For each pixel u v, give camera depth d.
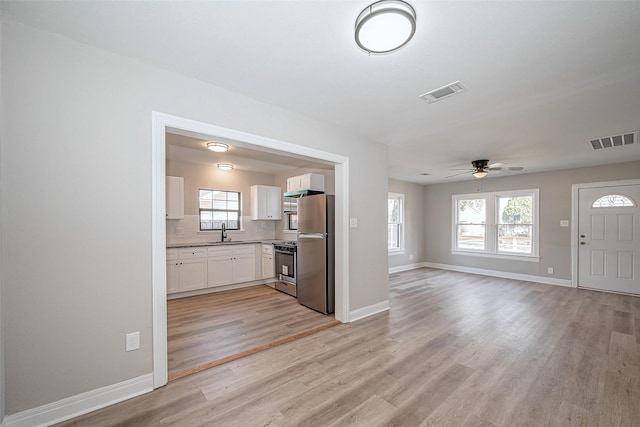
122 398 1.87
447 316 3.61
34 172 1.61
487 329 3.16
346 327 3.24
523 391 2.01
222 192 5.62
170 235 4.96
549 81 2.17
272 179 6.32
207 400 1.90
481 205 6.57
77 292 1.73
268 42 1.72
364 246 3.59
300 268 4.16
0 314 1.50
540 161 4.73
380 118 2.97
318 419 1.73
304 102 2.57
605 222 4.94
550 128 3.11
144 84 1.96
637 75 2.01
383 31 1.47
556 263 5.45
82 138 1.75
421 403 1.88
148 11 1.46
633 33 1.60
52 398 1.65
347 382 2.12
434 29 1.58
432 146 3.88
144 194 1.95
